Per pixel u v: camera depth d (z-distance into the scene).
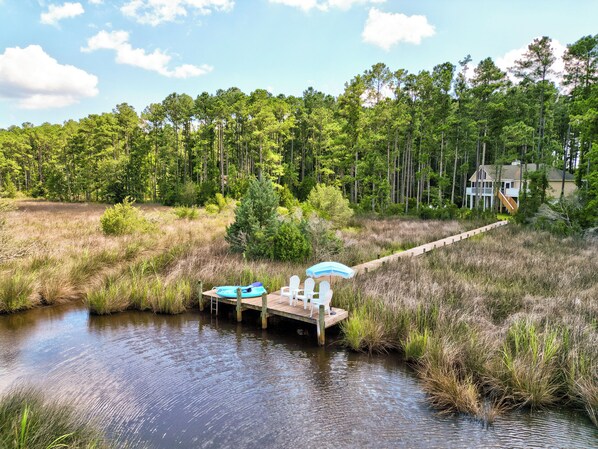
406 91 44.03
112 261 14.05
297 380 6.91
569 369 6.44
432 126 44.47
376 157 42.91
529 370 6.27
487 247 17.97
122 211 20.08
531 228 25.39
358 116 43.91
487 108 38.25
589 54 31.88
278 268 13.42
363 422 5.59
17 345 8.22
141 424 5.49
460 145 46.22
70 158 62.91
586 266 13.58
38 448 4.14
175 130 61.03
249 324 9.94
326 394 6.41
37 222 24.05
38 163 73.44
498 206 51.03
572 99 36.06
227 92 61.12
